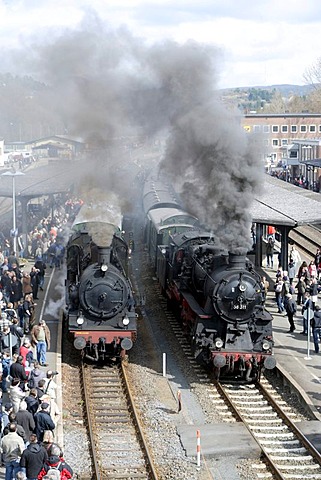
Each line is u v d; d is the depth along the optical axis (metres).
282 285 24.88
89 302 19.53
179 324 24.14
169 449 14.35
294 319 24.31
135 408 16.45
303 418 16.25
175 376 19.20
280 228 28.33
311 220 26.39
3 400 16.16
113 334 19.53
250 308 18.30
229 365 18.31
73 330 19.47
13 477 11.62
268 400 17.38
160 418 16.06
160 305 26.83
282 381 18.66
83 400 17.27
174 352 21.27
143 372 19.39
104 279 19.56
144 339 22.61
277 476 13.07
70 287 20.78
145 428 15.50
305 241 40.91
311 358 20.09
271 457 14.01
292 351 20.75
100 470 13.28
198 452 13.57
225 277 18.25
